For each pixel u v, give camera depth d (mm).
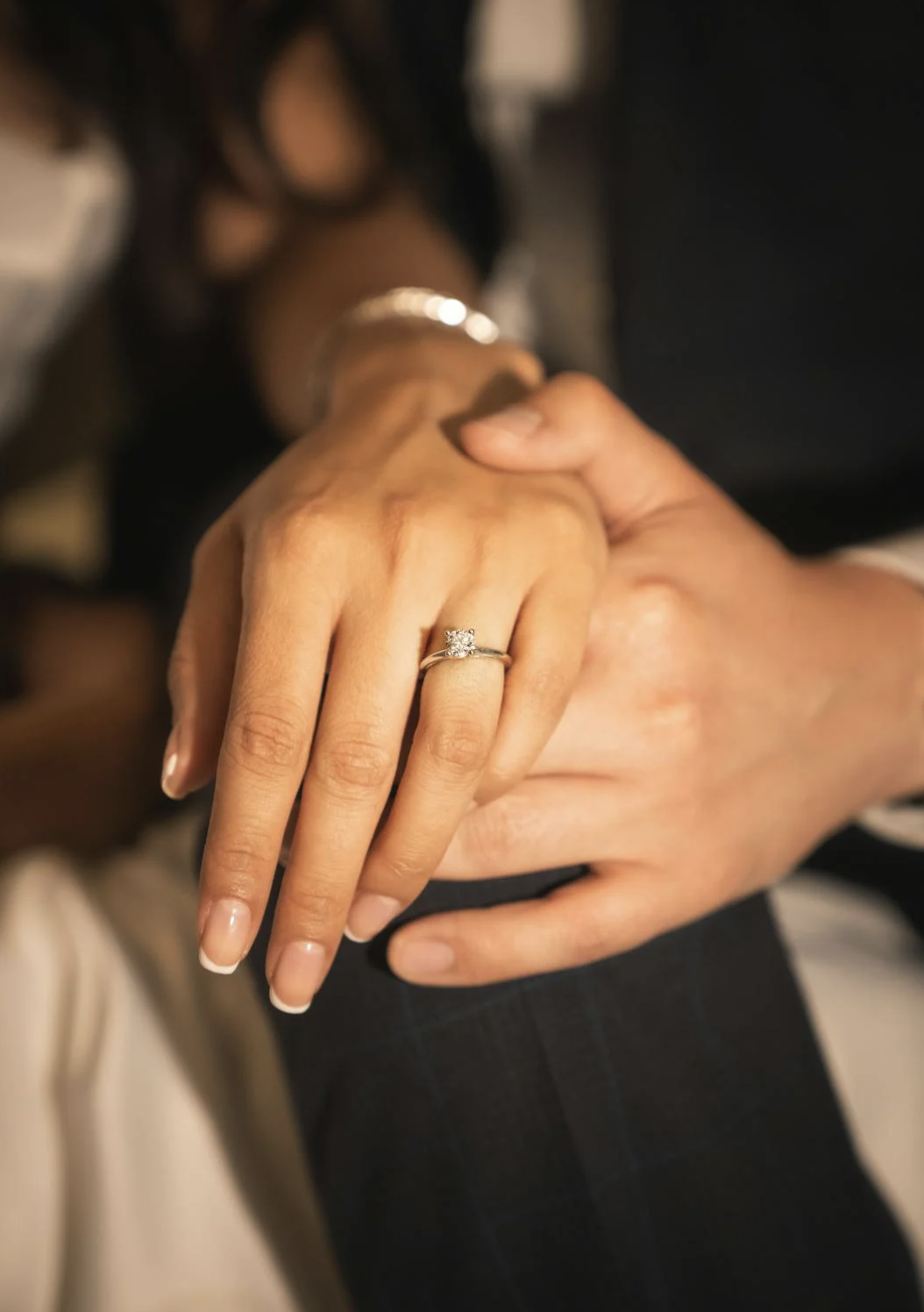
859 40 551
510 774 352
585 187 698
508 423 393
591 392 408
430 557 352
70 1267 387
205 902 338
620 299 613
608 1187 379
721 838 384
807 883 519
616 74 602
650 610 381
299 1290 395
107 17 651
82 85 651
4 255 578
